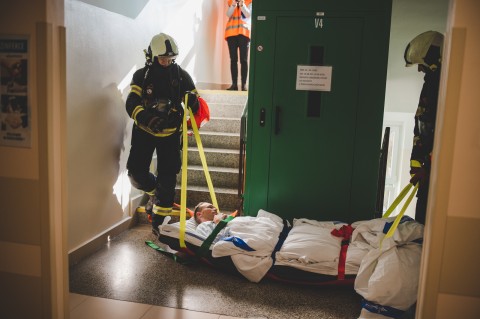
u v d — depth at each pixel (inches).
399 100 161.0
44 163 67.7
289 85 135.6
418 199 110.6
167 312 93.1
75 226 118.0
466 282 60.4
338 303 99.8
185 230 119.3
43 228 69.6
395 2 145.5
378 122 132.9
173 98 129.5
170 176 135.5
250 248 109.6
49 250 70.0
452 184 58.9
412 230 101.2
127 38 142.4
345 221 138.4
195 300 99.0
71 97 112.1
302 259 105.5
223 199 157.2
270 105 137.4
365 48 130.5
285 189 140.6
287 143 138.4
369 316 88.2
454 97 57.3
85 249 122.2
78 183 118.1
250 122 139.5
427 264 61.6
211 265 115.3
